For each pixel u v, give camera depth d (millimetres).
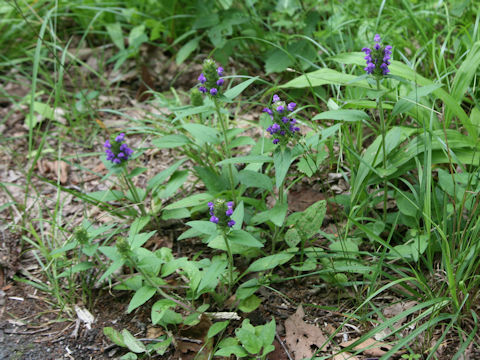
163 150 1095
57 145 1129
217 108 884
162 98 1145
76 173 1081
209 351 830
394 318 784
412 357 795
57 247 950
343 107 938
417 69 1071
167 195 935
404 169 892
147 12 1294
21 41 1311
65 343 856
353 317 831
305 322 850
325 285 883
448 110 932
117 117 1162
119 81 1218
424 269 875
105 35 1319
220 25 1140
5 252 962
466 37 1033
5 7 1271
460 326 821
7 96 1174
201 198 913
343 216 943
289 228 923
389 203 946
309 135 965
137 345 832
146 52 1276
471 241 828
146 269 867
